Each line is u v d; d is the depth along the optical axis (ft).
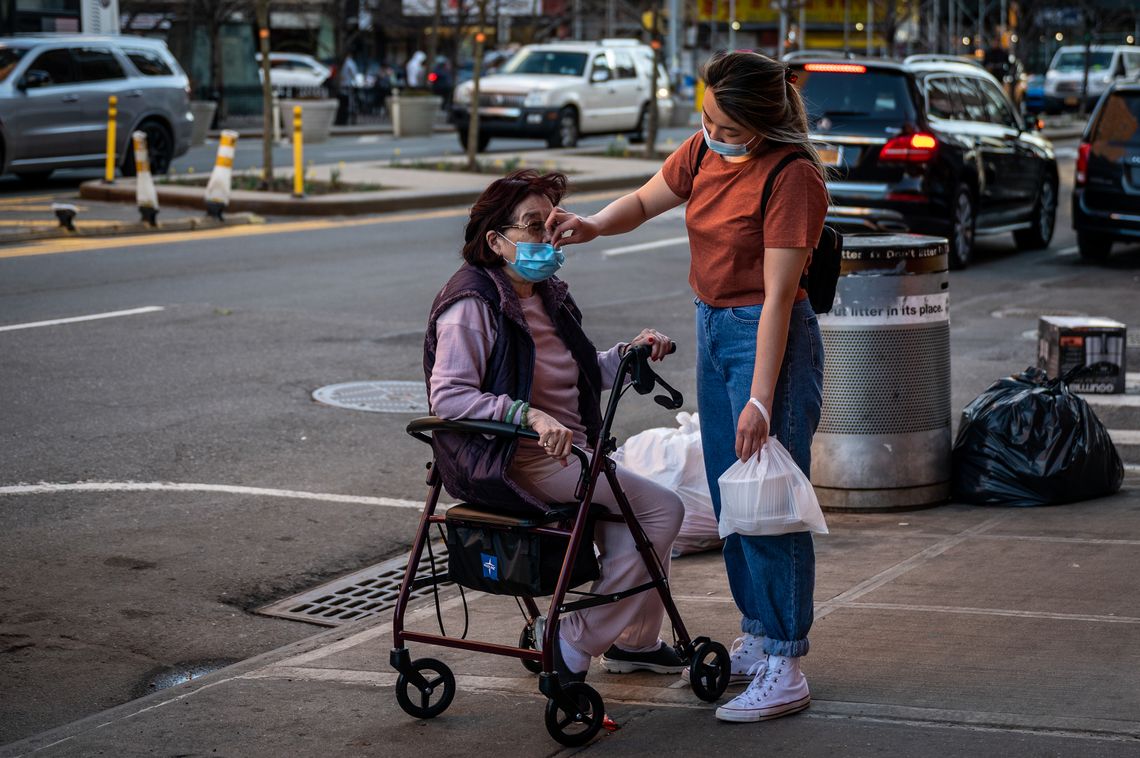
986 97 58.75
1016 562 19.95
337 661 17.26
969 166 54.24
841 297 22.94
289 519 24.27
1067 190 89.66
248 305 43.88
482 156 98.22
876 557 20.52
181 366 35.27
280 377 34.32
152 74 79.97
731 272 14.56
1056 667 15.65
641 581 15.11
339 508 24.93
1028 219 60.08
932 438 23.49
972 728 14.06
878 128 52.26
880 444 23.18
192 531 23.49
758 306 14.57
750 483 14.42
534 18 192.65
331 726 15.05
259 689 16.24
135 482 25.91
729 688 15.85
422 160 92.43
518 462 14.70
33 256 53.16
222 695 16.05
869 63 52.54
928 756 13.46
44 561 21.89
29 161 73.97
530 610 16.05
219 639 19.35
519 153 101.76
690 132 128.77
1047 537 21.34
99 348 37.09
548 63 108.88
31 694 17.37
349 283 48.49
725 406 15.14
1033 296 48.52
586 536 14.76
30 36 77.05
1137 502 23.70
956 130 54.29
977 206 55.31
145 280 48.19
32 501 24.64
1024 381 24.71
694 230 14.79
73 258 52.85
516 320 14.44
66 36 77.51
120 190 72.18
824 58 54.13
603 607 15.10
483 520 14.52
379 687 16.22
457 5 171.32
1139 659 15.79
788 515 14.40
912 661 16.08
